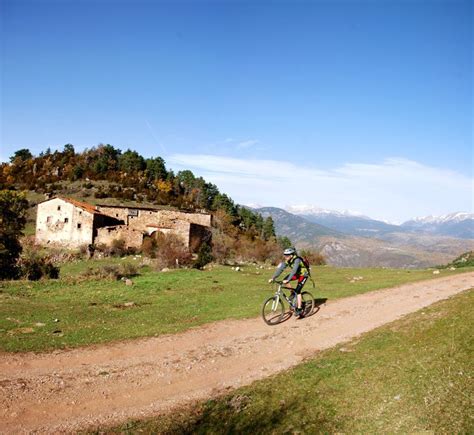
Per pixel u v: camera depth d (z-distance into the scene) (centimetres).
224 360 1152
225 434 764
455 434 621
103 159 13625
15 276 2731
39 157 14025
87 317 1628
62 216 6581
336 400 830
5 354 1160
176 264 3750
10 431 784
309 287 2309
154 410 881
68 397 923
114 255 5619
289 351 1207
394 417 718
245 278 2875
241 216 14162
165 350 1239
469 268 3206
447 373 836
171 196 11675
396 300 1816
